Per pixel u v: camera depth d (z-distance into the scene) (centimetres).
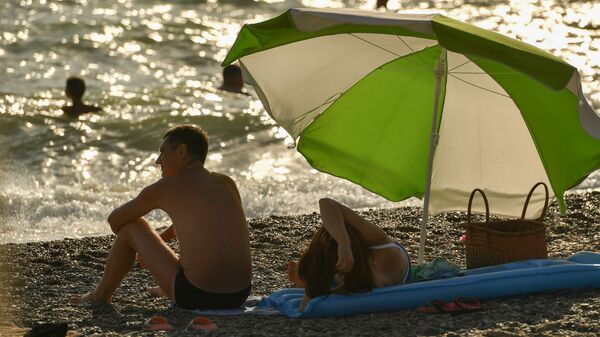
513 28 3812
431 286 945
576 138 943
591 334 840
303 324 900
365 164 1060
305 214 1577
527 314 909
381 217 1510
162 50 3384
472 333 847
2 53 3256
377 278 944
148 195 962
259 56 980
